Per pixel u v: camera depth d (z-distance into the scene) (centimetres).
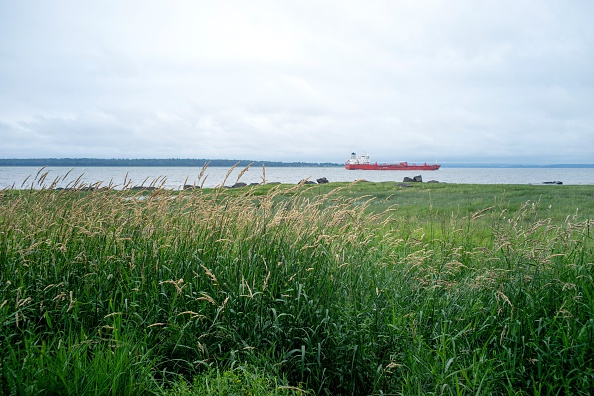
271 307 464
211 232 537
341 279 496
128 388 344
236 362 425
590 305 457
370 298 493
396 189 3503
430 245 717
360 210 604
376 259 609
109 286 491
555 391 407
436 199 2453
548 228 576
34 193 589
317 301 459
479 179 13075
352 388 420
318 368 422
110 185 590
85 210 567
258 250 517
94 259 506
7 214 548
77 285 489
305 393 400
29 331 406
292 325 450
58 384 337
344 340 436
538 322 462
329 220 576
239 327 454
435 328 458
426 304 489
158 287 482
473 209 1655
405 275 547
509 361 414
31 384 327
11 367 347
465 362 415
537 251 518
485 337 467
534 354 434
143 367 384
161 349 432
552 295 496
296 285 474
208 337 445
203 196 577
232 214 559
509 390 388
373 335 445
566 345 413
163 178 568
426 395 379
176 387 377
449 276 575
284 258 498
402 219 1012
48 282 482
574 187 3647
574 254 565
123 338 409
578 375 397
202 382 380
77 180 594
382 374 414
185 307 465
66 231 525
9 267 484
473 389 373
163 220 565
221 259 518
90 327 455
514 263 526
